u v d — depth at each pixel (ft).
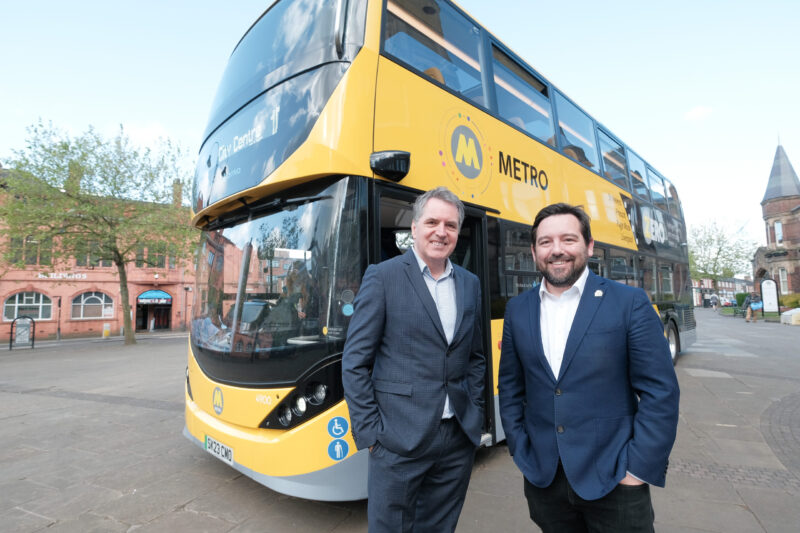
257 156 11.17
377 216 10.03
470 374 7.54
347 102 10.18
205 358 12.25
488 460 14.32
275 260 10.89
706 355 40.06
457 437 7.01
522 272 15.23
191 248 73.56
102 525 10.57
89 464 14.71
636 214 26.30
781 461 14.33
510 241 14.70
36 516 11.07
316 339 9.75
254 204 11.73
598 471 5.69
